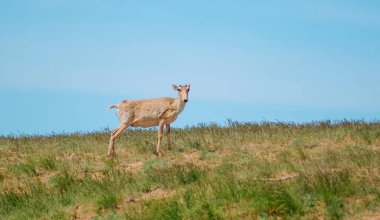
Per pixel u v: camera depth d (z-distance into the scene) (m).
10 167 52.88
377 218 31.12
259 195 34.88
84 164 52.47
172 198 38.34
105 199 40.69
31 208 42.28
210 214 34.12
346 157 43.31
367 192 34.84
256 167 43.72
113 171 48.38
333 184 35.41
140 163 52.28
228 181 39.09
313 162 43.06
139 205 39.28
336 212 32.00
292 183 36.81
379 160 41.28
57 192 44.81
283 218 32.75
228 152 53.22
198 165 48.56
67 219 39.84
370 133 53.69
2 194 45.22
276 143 54.75
